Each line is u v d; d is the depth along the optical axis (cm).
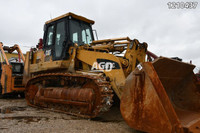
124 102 322
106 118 441
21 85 864
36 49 736
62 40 587
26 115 473
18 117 450
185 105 385
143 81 299
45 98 552
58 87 549
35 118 439
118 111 515
